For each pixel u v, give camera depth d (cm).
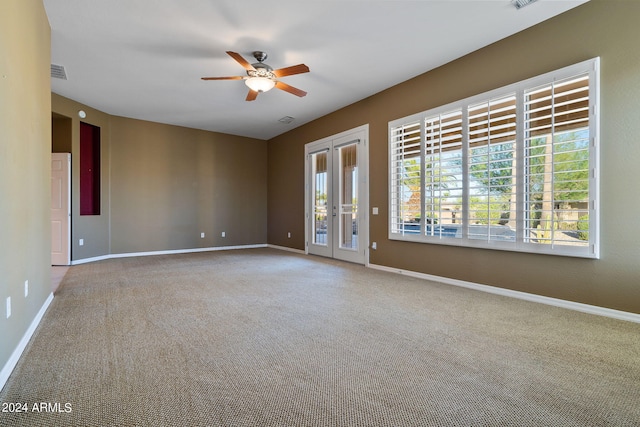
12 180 188
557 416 143
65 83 458
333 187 601
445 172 402
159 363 191
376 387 167
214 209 737
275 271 479
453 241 393
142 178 644
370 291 362
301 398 157
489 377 177
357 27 325
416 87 440
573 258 297
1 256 168
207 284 394
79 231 544
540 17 311
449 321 265
